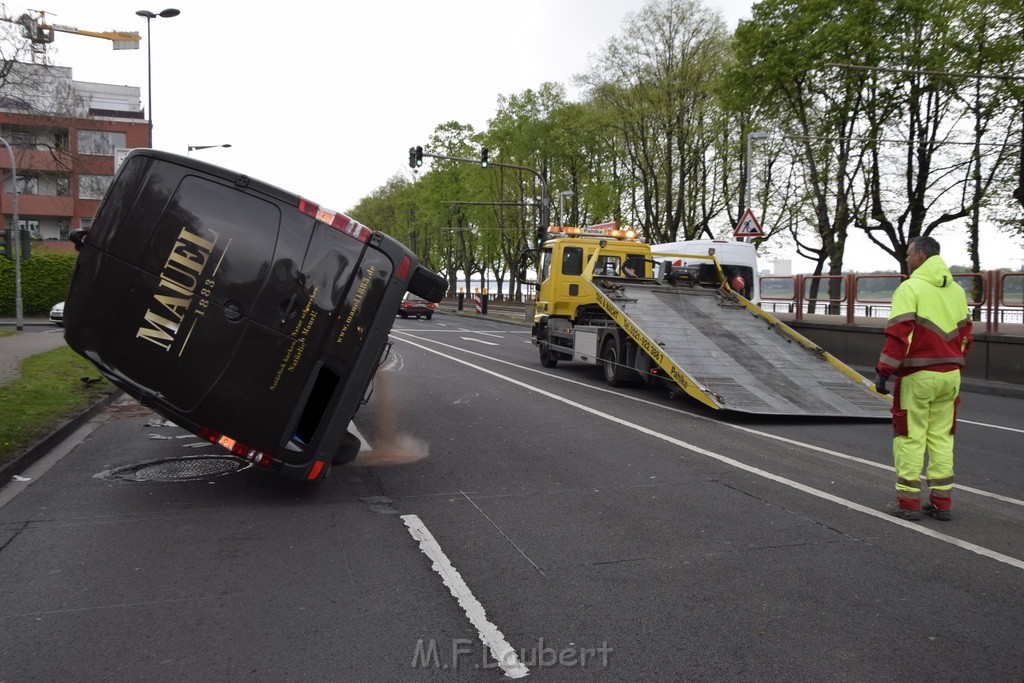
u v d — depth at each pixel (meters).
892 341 5.80
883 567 4.90
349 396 6.25
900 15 29.41
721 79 34.59
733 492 6.77
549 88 55.72
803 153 33.50
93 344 5.94
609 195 44.91
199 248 5.97
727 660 3.65
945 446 5.98
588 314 16.70
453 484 7.05
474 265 79.00
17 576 4.70
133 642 3.82
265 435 6.11
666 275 14.97
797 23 30.55
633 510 6.20
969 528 5.74
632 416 11.02
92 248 5.93
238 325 6.02
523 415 11.09
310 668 3.56
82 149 50.53
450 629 3.99
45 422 9.38
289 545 5.32
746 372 11.80
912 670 3.56
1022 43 26.17
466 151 69.44
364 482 7.12
